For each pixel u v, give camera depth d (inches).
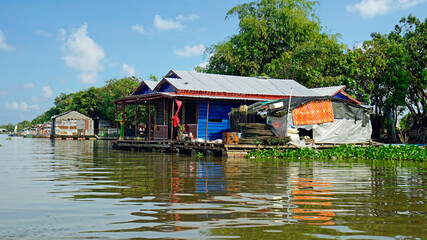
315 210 241.6
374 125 1427.2
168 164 575.2
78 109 2945.4
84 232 191.2
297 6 1945.1
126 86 2429.9
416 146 768.3
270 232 191.0
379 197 289.7
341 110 927.0
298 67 1481.3
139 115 2103.8
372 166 557.6
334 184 358.3
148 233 189.2
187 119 1092.5
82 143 1724.9
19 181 378.9
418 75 1363.2
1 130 7121.1
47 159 689.0
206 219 217.2
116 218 219.9
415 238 183.5
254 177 409.1
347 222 211.9
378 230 196.5
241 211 237.8
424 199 282.0
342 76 1343.5
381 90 1379.2
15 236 185.0
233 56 1818.4
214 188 330.6
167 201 270.5
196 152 859.4
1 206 254.8
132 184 355.6
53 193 305.9
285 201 271.0
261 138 786.8
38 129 3730.3
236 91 1061.1
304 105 866.8
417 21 1428.4
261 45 1828.2
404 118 1830.7
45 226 203.0
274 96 1107.9
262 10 1909.4
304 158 713.6
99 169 498.9
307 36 1863.9
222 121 1055.0
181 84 1019.3
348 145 814.5
